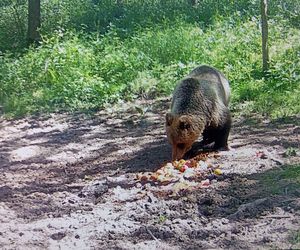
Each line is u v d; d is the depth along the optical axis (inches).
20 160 370.9
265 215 247.1
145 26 699.4
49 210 274.8
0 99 518.0
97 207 273.9
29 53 598.9
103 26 756.0
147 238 236.1
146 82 519.5
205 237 233.3
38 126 454.6
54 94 518.9
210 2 806.5
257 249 218.2
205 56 559.2
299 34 626.8
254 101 458.3
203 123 318.0
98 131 433.1
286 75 486.6
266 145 354.3
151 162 344.8
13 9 855.7
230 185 287.4
